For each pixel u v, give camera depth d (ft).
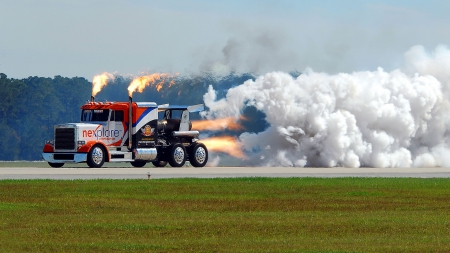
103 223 192.13
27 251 159.33
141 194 249.75
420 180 313.12
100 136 384.68
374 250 162.40
